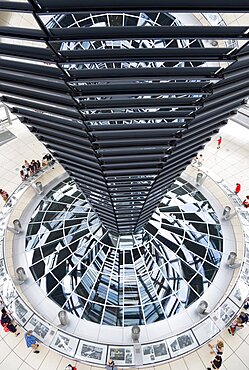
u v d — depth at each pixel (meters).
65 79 8.36
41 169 27.58
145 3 5.98
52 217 24.45
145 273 21.44
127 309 20.27
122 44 14.13
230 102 11.42
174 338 18.61
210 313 19.52
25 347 18.77
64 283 21.14
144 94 9.13
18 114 11.98
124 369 17.69
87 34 6.85
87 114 10.27
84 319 19.91
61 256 22.19
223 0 5.93
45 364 18.11
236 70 8.80
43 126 12.34
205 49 7.56
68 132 12.16
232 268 21.89
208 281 21.45
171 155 14.08
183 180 26.92
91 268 21.61
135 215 19.27
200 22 15.26
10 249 22.56
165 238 22.78
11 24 11.29
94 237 22.66
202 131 13.30
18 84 9.30
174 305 20.47
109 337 19.14
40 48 7.47
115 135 11.86
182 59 7.67
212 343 18.98
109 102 9.77
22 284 21.05
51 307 20.31
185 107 10.12
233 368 18.23
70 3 5.98
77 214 24.22
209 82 9.03
